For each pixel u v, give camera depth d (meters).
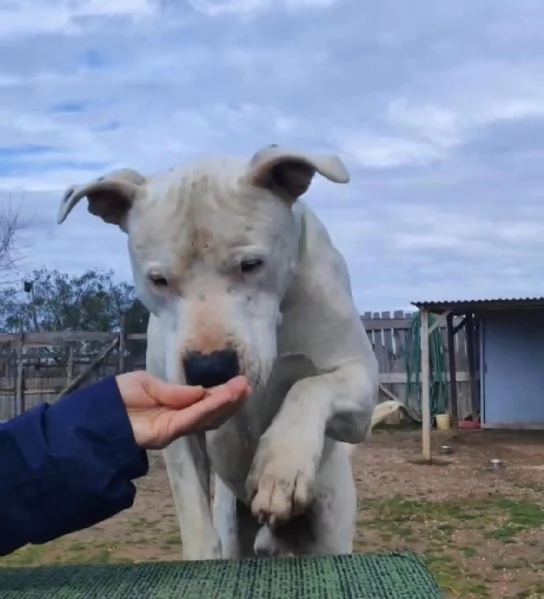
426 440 4.09
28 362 4.95
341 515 1.12
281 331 0.95
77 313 7.08
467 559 2.36
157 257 0.85
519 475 3.65
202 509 0.98
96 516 0.59
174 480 1.00
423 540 2.56
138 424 0.60
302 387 0.90
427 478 3.60
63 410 0.59
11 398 4.88
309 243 0.96
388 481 3.54
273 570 0.60
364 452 4.34
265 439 0.82
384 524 2.77
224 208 0.84
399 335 5.66
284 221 0.88
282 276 0.88
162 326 0.87
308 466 0.80
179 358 0.81
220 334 0.81
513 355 5.30
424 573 0.58
